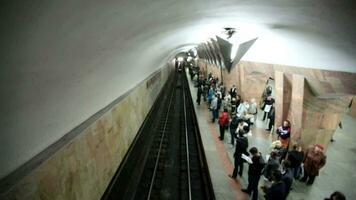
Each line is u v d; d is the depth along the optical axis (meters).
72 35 2.38
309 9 3.20
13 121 2.39
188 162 10.35
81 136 5.00
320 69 6.63
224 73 18.12
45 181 3.50
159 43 8.12
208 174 8.65
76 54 2.81
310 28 4.17
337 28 3.54
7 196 2.61
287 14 3.82
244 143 7.77
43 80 2.53
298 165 7.88
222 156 9.85
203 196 8.34
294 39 5.70
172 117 18.58
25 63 2.04
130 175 9.14
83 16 2.22
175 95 28.05
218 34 8.91
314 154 7.84
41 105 2.81
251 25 5.80
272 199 5.36
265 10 3.92
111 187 7.06
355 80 5.34
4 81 1.94
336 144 12.13
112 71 5.05
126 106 9.48
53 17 1.89
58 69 2.66
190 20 5.62
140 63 8.12
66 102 3.56
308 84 7.78
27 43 1.88
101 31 2.88
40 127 3.08
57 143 3.97
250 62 12.62
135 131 11.35
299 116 8.30
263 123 14.26
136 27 3.80
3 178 2.66
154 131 14.68
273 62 9.55
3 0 1.38
